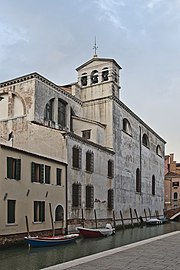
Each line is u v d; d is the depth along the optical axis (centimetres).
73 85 4250
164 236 1853
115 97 4181
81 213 3106
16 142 3306
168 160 8300
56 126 3675
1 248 2075
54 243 2309
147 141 5381
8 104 3506
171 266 952
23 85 3481
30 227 2356
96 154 3516
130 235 3262
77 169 3098
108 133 4062
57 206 2727
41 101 3497
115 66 4366
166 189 7725
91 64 4378
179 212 6088
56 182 2745
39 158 2534
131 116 4691
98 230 2992
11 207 2192
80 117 4162
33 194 2427
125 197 4256
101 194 3569
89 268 925
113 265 966
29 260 1780
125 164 4341
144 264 981
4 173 2147
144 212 4944
